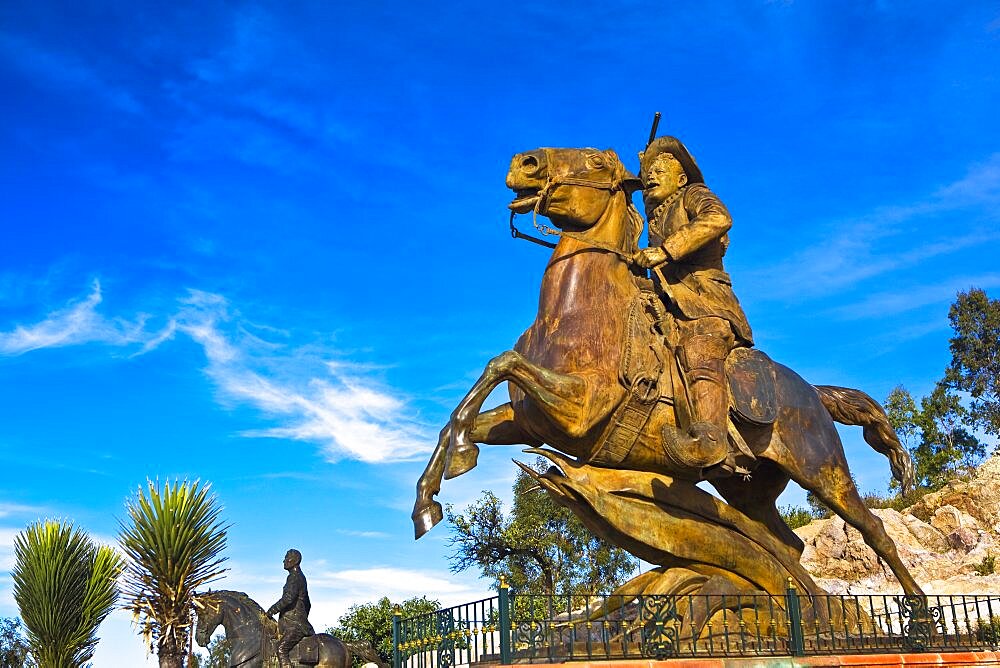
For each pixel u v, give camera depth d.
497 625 5.08
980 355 32.12
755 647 5.52
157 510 10.48
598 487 6.00
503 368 5.52
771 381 6.49
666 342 6.21
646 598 5.82
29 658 12.62
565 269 6.31
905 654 5.77
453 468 5.30
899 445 7.25
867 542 6.69
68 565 11.51
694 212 6.62
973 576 11.59
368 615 19.34
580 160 6.42
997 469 15.41
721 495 7.10
